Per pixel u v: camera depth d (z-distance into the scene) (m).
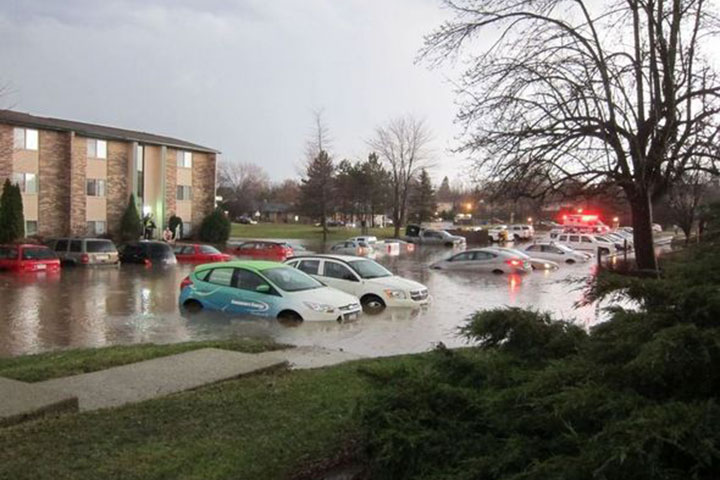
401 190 74.00
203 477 3.93
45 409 5.34
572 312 15.80
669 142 8.61
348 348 11.16
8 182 39.66
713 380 3.02
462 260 31.17
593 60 9.32
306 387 6.43
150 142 51.78
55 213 45.09
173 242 48.03
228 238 57.19
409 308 16.92
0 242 39.16
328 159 67.56
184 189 56.25
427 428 3.47
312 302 13.97
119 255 35.47
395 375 4.05
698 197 9.73
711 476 2.70
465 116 11.66
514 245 60.00
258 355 8.28
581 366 3.34
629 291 3.50
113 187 49.59
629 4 8.91
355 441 4.56
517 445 3.13
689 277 3.50
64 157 45.41
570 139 9.36
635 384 3.12
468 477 3.06
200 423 5.06
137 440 4.62
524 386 3.42
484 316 4.36
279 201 141.38
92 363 8.05
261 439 4.65
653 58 8.30
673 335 2.93
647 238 9.06
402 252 50.12
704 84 8.58
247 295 14.64
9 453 4.32
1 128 41.75
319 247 51.56
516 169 9.89
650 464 2.59
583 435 2.97
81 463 4.13
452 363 4.15
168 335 12.53
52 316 15.75
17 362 8.80
